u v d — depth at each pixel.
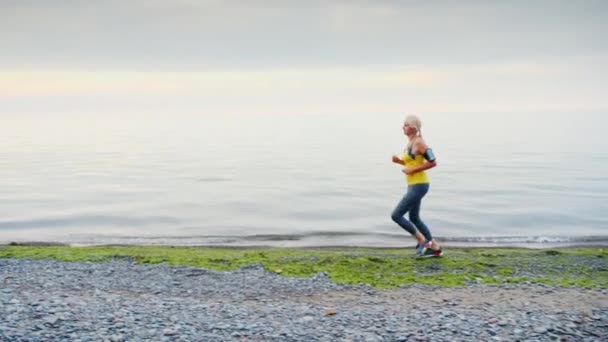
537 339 8.16
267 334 8.27
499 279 11.88
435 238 21.81
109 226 25.30
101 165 62.34
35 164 63.59
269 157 76.25
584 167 56.62
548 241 21.06
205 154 82.81
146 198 35.38
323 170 56.09
